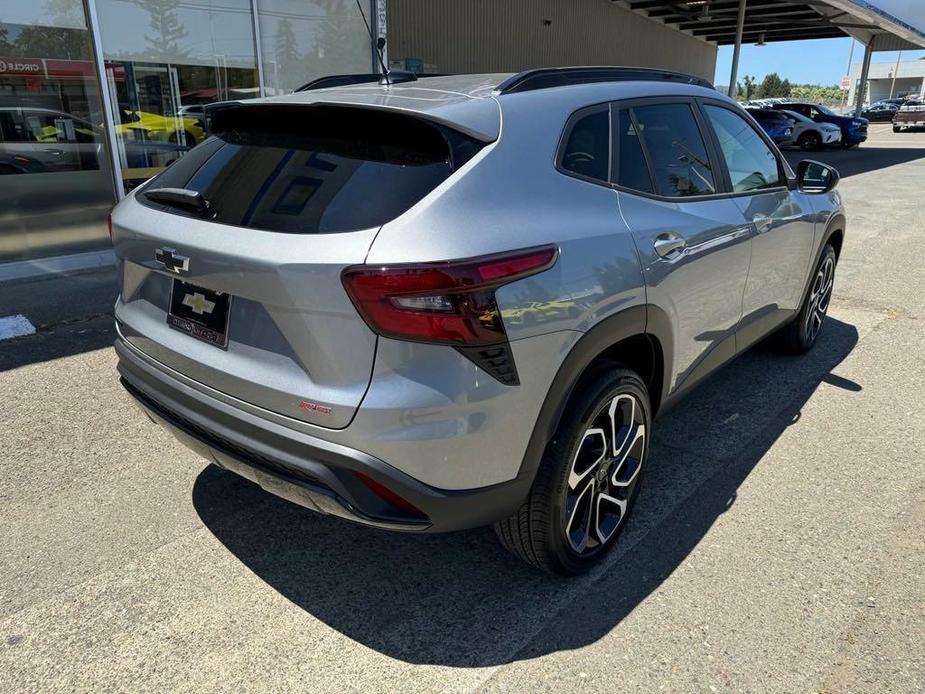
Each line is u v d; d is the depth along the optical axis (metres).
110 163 7.59
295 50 8.80
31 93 6.95
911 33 25.16
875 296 6.21
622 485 2.69
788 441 3.59
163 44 7.69
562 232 2.20
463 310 1.89
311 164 2.20
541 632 2.32
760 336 3.88
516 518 2.36
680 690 2.08
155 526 2.88
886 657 2.20
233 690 2.09
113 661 2.18
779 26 25.92
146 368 2.52
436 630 2.33
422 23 15.48
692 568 2.63
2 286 6.42
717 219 3.03
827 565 2.64
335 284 1.87
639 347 2.76
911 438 3.61
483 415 1.99
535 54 19.30
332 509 2.04
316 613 2.41
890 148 25.05
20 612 2.38
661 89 3.04
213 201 2.28
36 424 3.71
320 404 1.95
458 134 2.10
